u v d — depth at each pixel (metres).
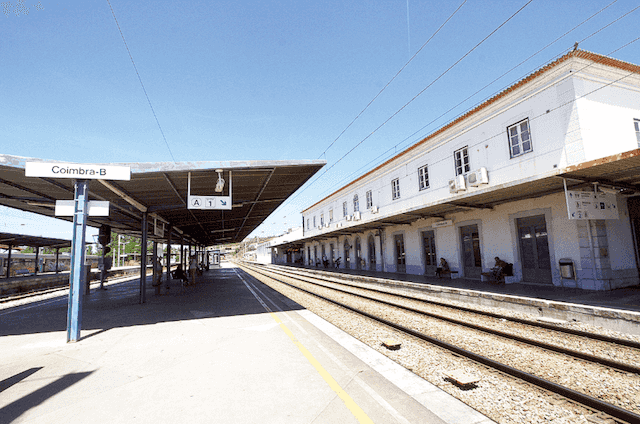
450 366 4.53
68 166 6.46
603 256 9.97
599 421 3.10
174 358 4.82
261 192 11.66
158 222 14.55
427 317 7.98
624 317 6.19
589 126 10.59
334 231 26.27
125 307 10.04
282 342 5.60
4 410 3.28
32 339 6.36
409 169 19.36
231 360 4.67
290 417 3.03
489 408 3.29
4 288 16.44
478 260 14.90
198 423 2.94
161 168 7.14
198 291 14.00
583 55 10.71
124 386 3.82
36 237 22.98
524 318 7.69
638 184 9.71
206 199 8.41
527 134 12.28
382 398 3.44
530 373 4.37
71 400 3.48
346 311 8.71
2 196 9.24
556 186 9.96
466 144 14.96
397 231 21.28
